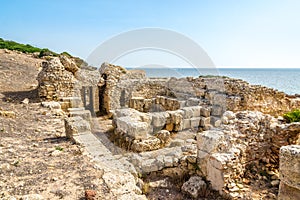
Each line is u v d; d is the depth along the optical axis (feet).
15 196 12.18
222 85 46.91
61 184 13.97
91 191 12.59
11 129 23.79
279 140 22.75
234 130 21.54
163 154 25.61
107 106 45.75
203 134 21.25
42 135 23.50
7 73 54.75
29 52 92.58
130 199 12.89
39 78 43.34
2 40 95.61
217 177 19.11
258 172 21.49
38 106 35.83
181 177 22.21
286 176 15.14
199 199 18.61
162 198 18.89
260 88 43.24
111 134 32.58
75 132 22.20
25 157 17.49
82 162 17.37
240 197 17.56
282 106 47.11
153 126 34.53
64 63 45.68
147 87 53.57
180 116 35.99
